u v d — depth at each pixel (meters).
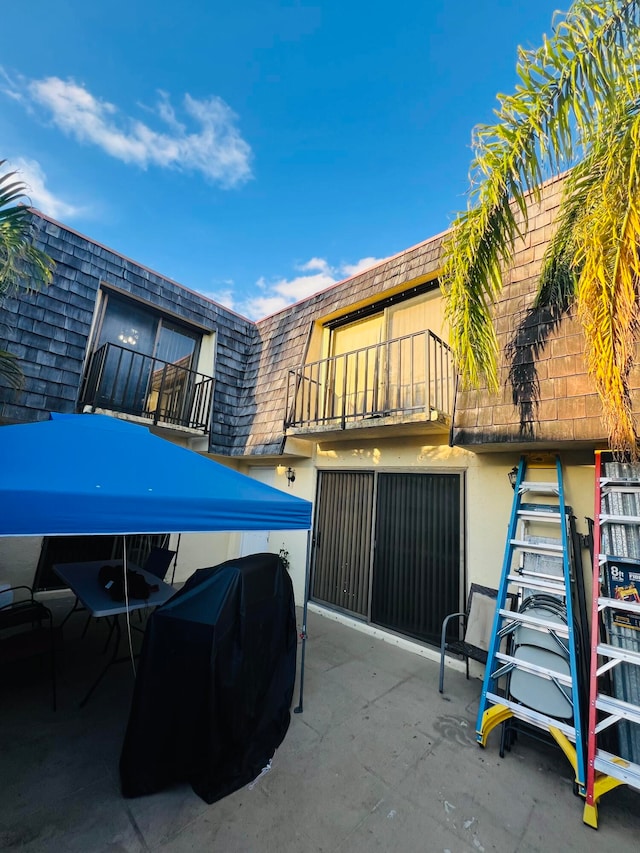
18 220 3.27
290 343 6.48
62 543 5.31
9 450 2.12
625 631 2.46
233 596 2.38
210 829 1.84
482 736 2.60
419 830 1.91
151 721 2.08
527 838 1.89
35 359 4.52
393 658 4.00
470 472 4.18
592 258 2.07
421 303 5.20
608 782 2.04
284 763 2.34
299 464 6.25
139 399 5.83
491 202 2.42
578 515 3.36
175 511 2.16
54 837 1.74
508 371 3.43
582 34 2.01
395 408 4.71
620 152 2.02
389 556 4.75
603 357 2.10
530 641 2.83
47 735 2.49
